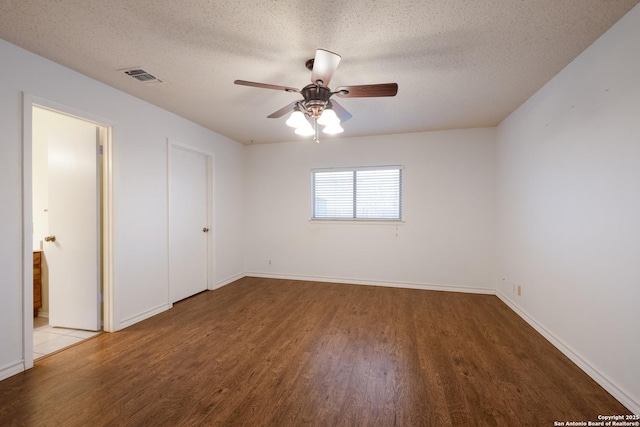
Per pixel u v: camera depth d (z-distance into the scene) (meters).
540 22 1.74
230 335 2.67
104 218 2.76
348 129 4.04
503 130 3.61
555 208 2.43
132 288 2.94
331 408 1.68
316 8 1.62
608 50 1.81
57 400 1.75
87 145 2.74
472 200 4.02
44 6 1.61
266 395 1.80
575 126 2.16
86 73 2.41
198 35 1.89
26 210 2.08
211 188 4.19
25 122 2.06
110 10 1.65
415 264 4.25
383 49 2.03
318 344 2.49
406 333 2.70
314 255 4.71
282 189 4.86
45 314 3.20
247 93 2.82
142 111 3.02
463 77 2.45
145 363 2.18
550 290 2.51
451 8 1.62
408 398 1.77
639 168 1.59
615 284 1.77
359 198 4.54
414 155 4.23
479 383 1.92
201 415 1.63
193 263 3.94
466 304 3.52
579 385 1.89
